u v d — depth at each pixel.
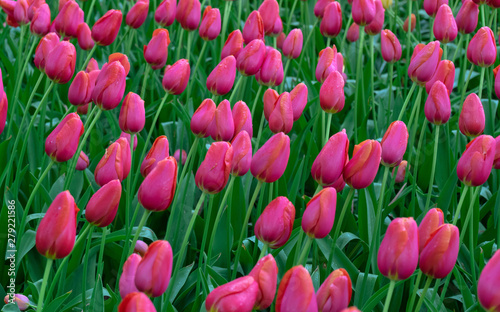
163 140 1.70
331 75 1.85
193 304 1.74
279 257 1.87
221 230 1.91
